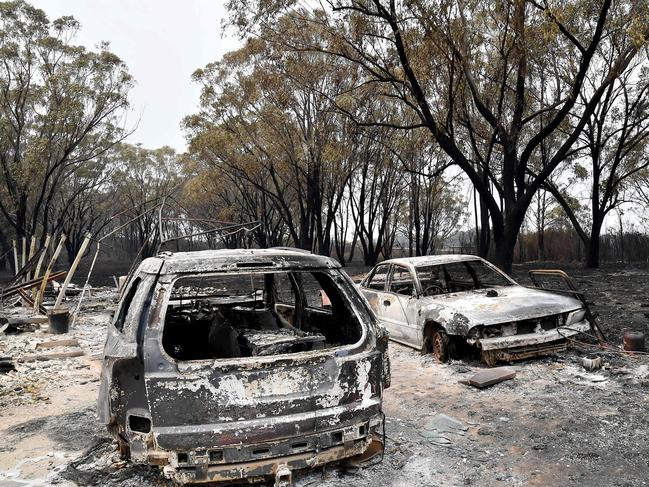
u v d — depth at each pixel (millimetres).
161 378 3391
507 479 3969
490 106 20719
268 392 3486
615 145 31578
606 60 25203
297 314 5695
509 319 7039
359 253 66312
